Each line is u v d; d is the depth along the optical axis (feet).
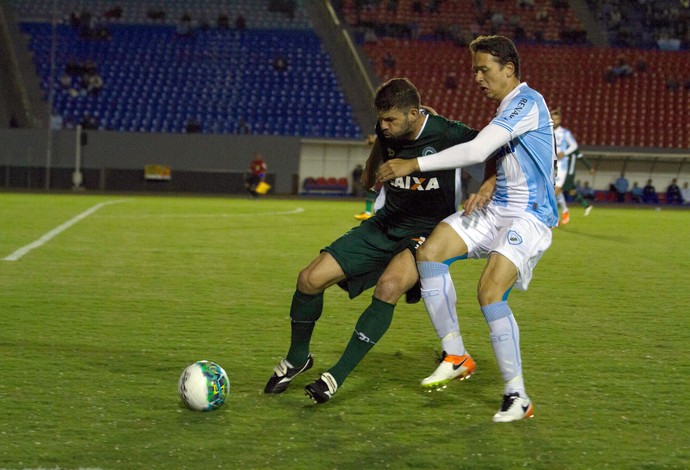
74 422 44.34
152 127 389.19
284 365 51.24
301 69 419.95
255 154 350.02
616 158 390.42
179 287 94.84
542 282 105.91
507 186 50.03
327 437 42.47
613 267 122.93
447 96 412.98
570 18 464.65
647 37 456.04
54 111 390.63
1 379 53.01
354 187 379.96
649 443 42.37
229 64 419.95
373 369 57.82
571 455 40.32
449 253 51.19
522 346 66.80
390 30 442.91
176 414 46.09
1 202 259.19
